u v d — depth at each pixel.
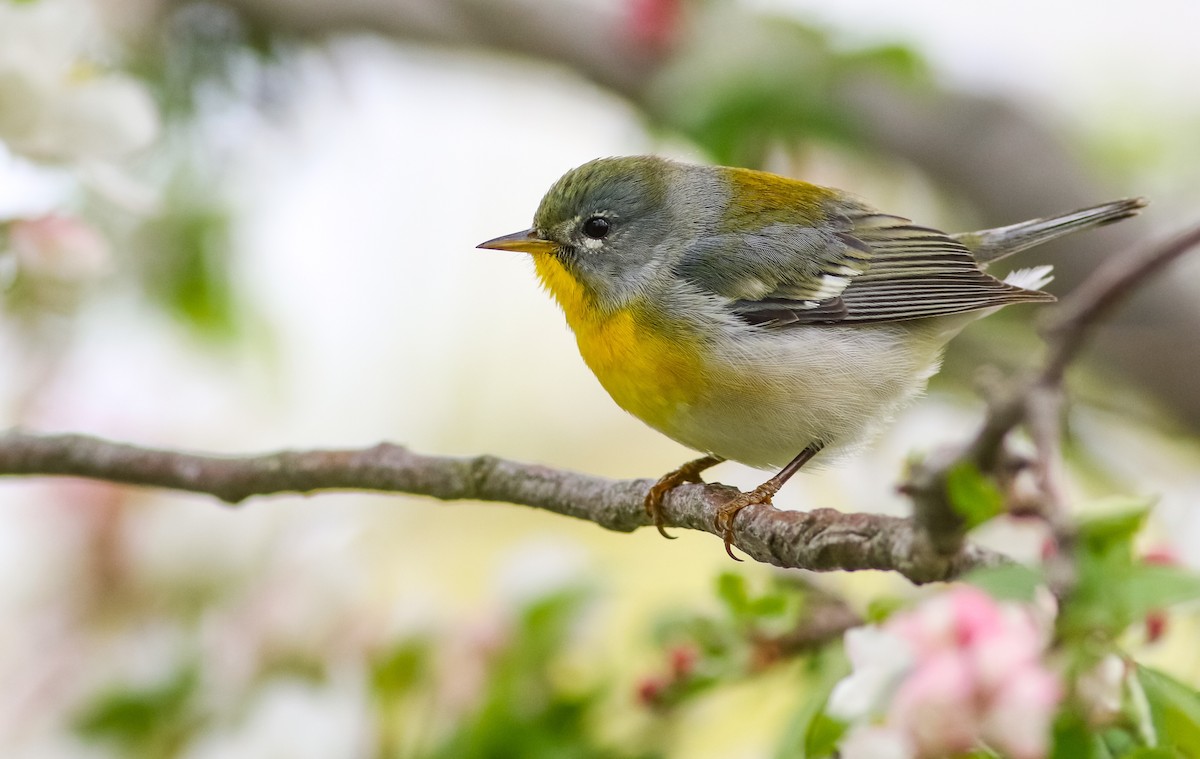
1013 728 5.50
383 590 10.58
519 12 14.85
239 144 13.38
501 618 9.04
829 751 6.27
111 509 11.29
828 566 6.91
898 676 5.82
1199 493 10.06
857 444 10.37
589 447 16.61
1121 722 5.64
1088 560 5.52
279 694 9.75
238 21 13.56
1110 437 12.69
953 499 5.62
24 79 8.48
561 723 8.65
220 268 12.99
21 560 11.30
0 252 8.70
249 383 13.43
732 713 9.91
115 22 12.55
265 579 10.30
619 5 14.94
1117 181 15.76
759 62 12.06
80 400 12.42
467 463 8.55
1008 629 5.64
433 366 16.34
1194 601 5.36
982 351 13.72
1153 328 14.80
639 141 14.58
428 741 8.95
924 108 15.20
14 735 10.84
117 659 10.70
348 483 8.65
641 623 8.56
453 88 15.98
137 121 8.76
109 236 11.98
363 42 15.08
